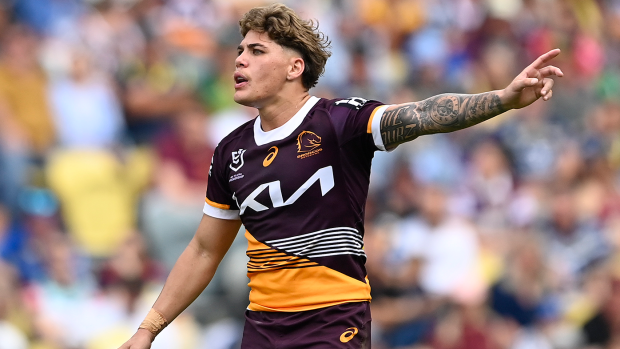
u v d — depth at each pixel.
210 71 39.09
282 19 12.37
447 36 49.62
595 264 36.00
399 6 48.91
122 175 33.28
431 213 33.84
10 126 31.91
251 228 12.21
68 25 36.59
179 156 34.28
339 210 11.85
